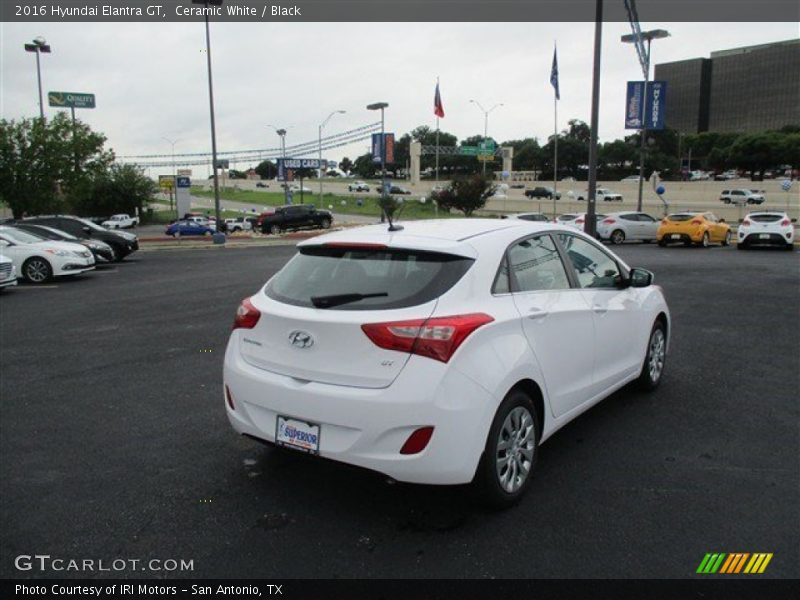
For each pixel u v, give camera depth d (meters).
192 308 11.30
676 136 143.62
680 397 5.79
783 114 158.62
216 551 3.37
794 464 4.36
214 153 32.69
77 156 33.62
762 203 61.84
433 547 3.37
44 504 3.88
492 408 3.47
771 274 15.33
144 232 48.56
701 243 25.09
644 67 30.03
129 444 4.84
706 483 4.08
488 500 3.64
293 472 4.31
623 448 4.65
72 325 9.84
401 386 3.28
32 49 40.91
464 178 55.19
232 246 30.20
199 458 4.57
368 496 3.95
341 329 3.41
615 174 130.38
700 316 9.79
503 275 3.85
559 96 34.56
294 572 3.18
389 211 4.43
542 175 137.50
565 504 3.82
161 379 6.65
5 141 31.47
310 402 3.46
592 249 5.03
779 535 3.46
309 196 100.44
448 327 3.34
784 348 7.66
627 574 3.12
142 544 3.44
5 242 16.06
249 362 3.85
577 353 4.37
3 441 4.92
